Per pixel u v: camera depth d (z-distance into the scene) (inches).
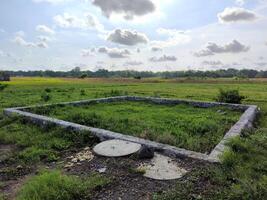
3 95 793.6
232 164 171.2
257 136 236.5
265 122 371.6
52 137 264.5
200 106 530.3
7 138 264.4
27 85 1537.9
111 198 140.9
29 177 175.9
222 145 214.1
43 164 198.7
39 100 644.1
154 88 1302.9
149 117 398.3
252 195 130.7
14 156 214.1
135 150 208.5
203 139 275.4
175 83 2071.9
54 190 138.5
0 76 2119.8
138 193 146.0
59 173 160.2
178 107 521.0
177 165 182.7
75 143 244.8
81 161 199.6
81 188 144.9
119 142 228.8
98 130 263.7
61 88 1213.7
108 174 171.6
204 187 147.5
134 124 340.2
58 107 475.5
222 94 587.8
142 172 170.6
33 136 269.1
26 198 134.1
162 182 157.9
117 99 624.1
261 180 146.3
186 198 136.0
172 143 252.8
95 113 402.0
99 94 846.5
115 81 2404.0
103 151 210.5
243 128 278.5
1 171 184.7
